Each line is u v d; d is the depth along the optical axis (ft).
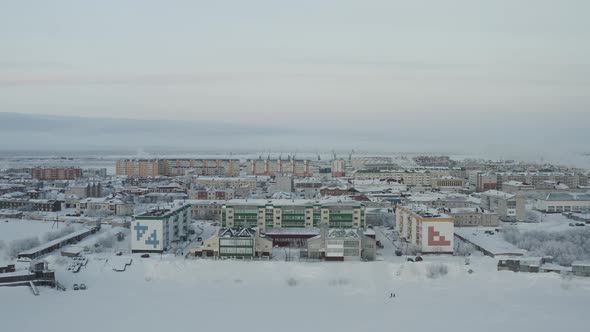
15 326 651.25
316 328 652.89
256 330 646.33
